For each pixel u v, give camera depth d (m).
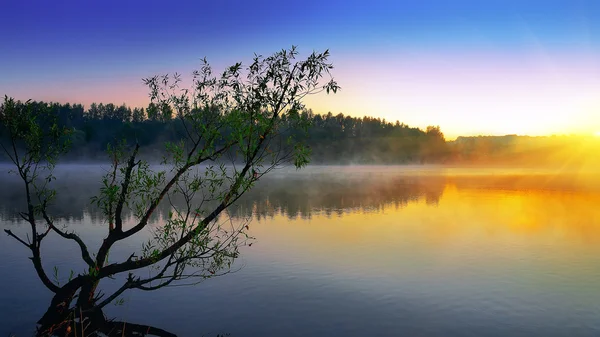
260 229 25.95
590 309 13.00
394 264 17.98
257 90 10.70
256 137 10.86
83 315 12.04
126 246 20.94
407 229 26.09
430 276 16.28
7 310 13.04
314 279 15.90
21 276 16.25
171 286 15.16
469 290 14.70
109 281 15.77
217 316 12.60
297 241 22.34
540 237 23.66
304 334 11.38
